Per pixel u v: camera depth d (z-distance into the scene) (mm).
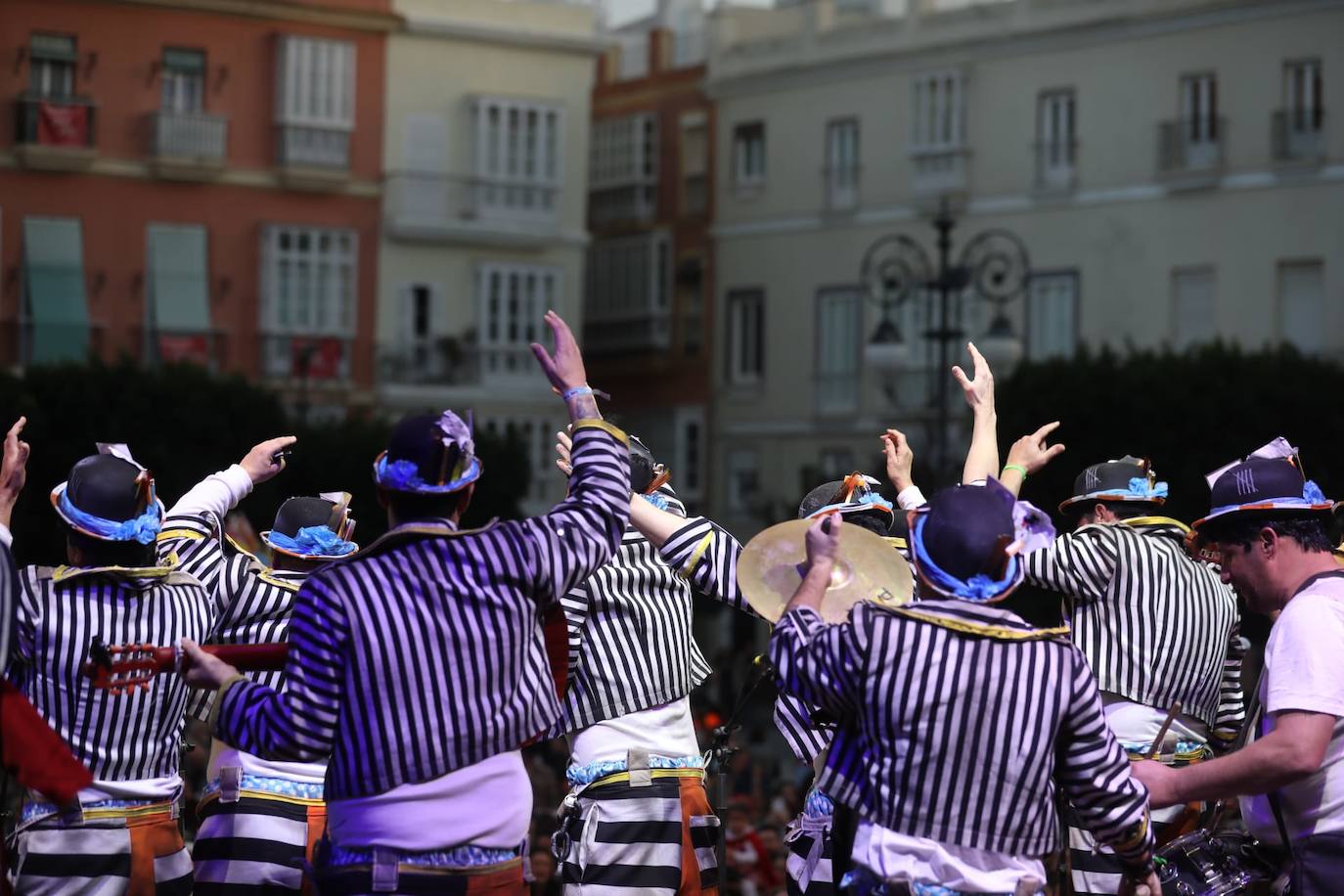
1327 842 5922
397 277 42312
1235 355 32875
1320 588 5855
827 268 45344
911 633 5125
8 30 38688
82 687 6367
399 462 5371
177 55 40094
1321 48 38250
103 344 39250
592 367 50594
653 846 7480
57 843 6449
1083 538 6988
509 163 43406
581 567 5484
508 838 5379
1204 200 39719
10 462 6441
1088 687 5227
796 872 7156
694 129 48531
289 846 7289
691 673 7738
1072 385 33375
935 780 5082
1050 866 5508
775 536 5887
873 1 47250
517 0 43562
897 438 7496
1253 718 6328
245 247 40719
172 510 7332
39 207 38906
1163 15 40094
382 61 42125
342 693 5215
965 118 43094
